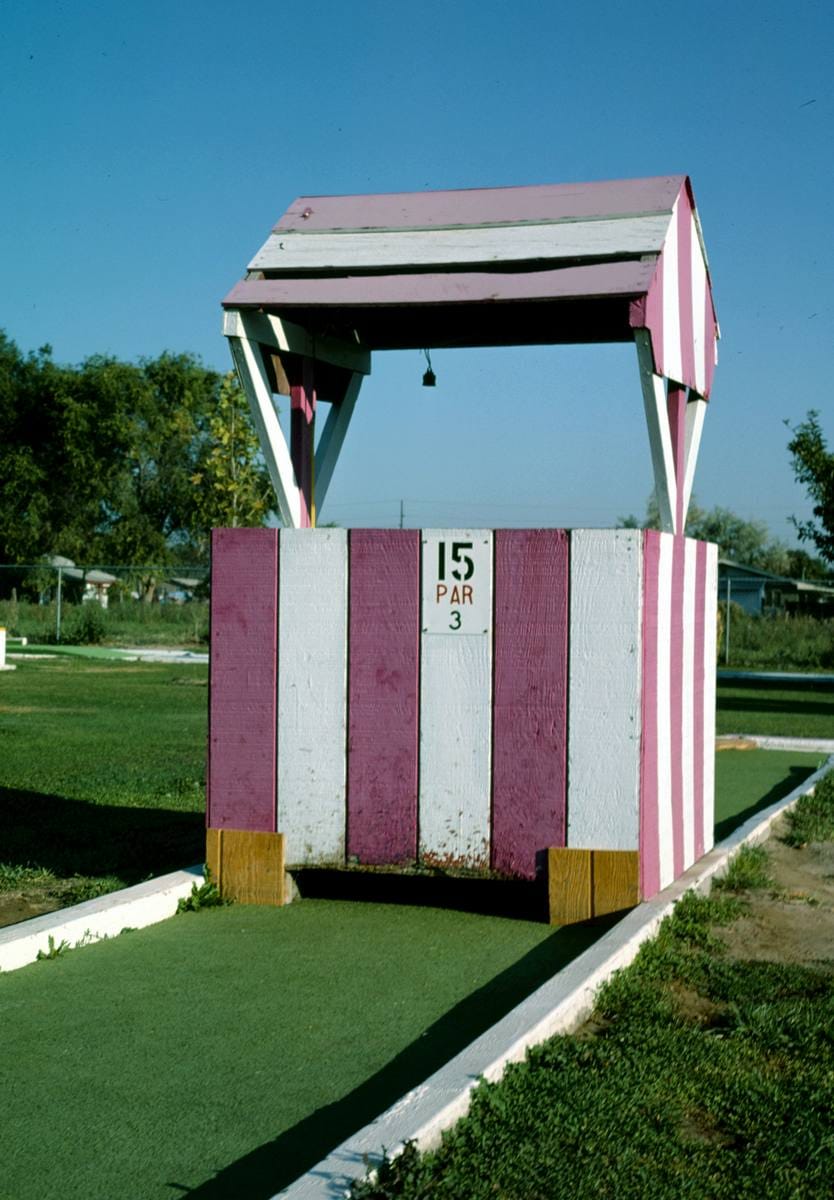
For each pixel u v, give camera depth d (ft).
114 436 189.88
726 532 267.18
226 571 16.49
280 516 16.97
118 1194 8.52
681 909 15.78
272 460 16.69
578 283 15.29
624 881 15.31
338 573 16.14
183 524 197.26
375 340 20.44
